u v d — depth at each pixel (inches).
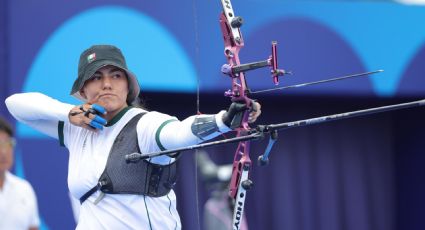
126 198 394.6
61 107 426.9
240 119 359.6
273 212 1097.4
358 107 1134.4
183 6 952.3
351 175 1157.7
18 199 619.2
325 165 1139.3
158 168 397.7
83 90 420.8
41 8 875.4
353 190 1157.1
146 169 395.2
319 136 1138.0
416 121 1176.8
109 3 910.4
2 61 858.1
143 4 930.1
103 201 397.7
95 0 903.1
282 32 1001.5
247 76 973.2
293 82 1002.7
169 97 992.2
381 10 1056.8
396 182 1200.2
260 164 381.4
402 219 1202.6
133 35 922.7
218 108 1044.5
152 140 388.5
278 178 1103.0
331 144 1146.0
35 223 639.8
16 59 858.8
